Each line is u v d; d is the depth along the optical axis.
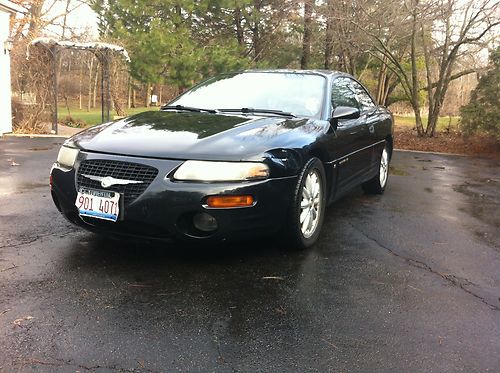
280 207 3.50
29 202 5.16
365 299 3.04
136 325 2.62
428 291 3.20
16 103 13.16
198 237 3.25
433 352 2.46
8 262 3.41
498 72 11.48
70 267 3.36
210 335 2.55
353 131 4.81
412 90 14.23
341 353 2.43
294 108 4.47
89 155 3.43
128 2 17.55
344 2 13.60
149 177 3.22
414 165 9.37
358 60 18.28
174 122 3.89
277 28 19.66
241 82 4.92
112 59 17.36
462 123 12.09
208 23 19.41
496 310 2.95
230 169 3.24
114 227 3.36
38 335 2.48
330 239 4.25
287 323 2.71
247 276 3.32
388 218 5.07
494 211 5.58
